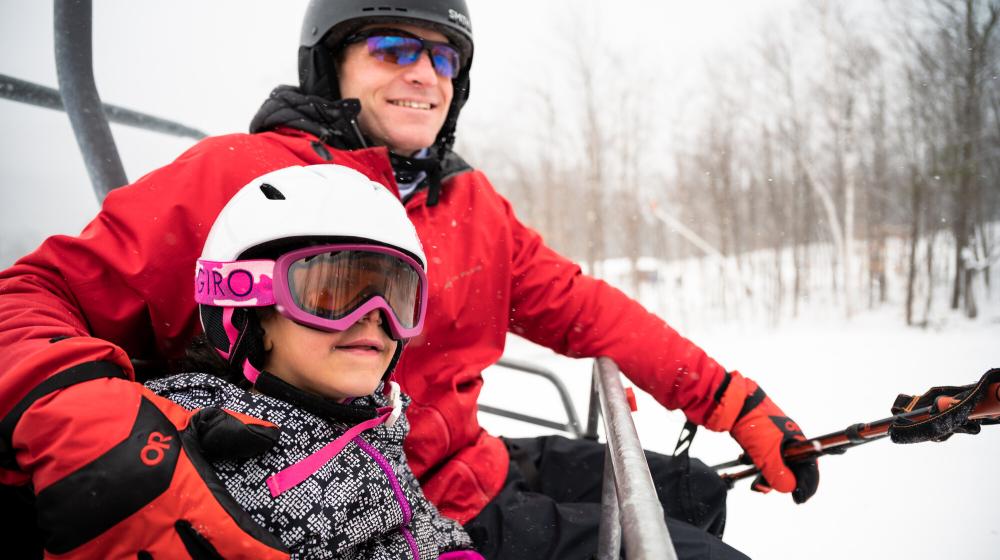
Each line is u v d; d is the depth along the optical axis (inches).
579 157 807.7
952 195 422.0
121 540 25.7
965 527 95.7
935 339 302.2
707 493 59.2
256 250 35.3
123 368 32.9
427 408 52.7
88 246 40.9
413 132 56.0
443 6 55.9
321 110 52.5
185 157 47.4
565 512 51.0
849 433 51.3
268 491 31.5
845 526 102.3
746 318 597.9
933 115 445.7
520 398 242.7
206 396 34.1
